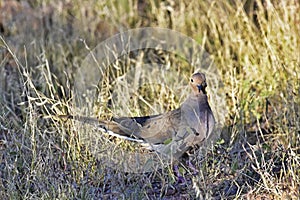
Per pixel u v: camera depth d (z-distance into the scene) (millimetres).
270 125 22828
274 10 25781
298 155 18875
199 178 18219
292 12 25812
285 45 25344
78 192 18203
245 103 23328
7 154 19672
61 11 29422
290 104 22016
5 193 18203
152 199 18391
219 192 18297
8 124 20609
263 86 24594
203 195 18047
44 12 29375
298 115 21891
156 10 30031
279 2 27297
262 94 23859
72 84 25578
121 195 18047
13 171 18875
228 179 19250
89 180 18719
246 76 25344
